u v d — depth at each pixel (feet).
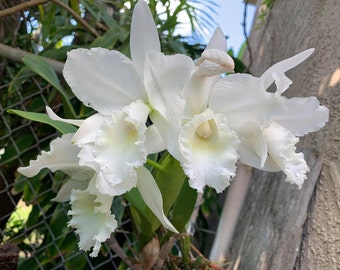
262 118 0.68
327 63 1.12
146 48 0.73
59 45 1.85
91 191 0.73
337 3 1.19
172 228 0.69
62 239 1.36
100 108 0.73
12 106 1.44
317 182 0.98
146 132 0.70
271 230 1.16
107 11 1.71
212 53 0.67
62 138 0.76
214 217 1.85
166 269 1.17
